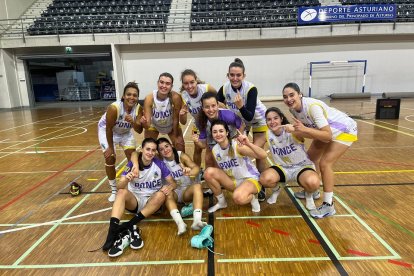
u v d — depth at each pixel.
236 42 12.34
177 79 12.71
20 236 2.40
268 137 2.70
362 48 12.20
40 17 12.98
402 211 2.64
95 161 4.53
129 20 12.66
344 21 11.55
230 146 2.60
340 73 12.45
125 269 1.96
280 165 2.76
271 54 12.40
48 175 3.91
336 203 2.84
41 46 12.11
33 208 2.92
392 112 7.37
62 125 8.20
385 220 2.50
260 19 12.30
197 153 3.37
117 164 4.34
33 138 6.46
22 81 13.31
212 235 2.35
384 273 1.85
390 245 2.14
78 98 16.36
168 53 12.54
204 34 11.80
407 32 11.50
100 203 3.01
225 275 1.88
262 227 2.45
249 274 1.88
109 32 12.16
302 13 11.36
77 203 3.02
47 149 5.40
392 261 1.96
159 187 2.58
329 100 11.95
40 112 11.63
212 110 2.62
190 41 11.89
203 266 1.97
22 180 3.75
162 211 2.75
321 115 2.44
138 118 3.02
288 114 8.62
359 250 2.09
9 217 2.74
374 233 2.30
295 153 2.64
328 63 12.38
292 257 2.04
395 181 3.34
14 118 9.99
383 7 11.08
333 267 1.92
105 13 13.52
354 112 8.58
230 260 2.03
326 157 2.55
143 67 12.70
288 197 3.04
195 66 12.62
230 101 3.07
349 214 2.62
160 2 14.12
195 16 12.60
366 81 12.52
